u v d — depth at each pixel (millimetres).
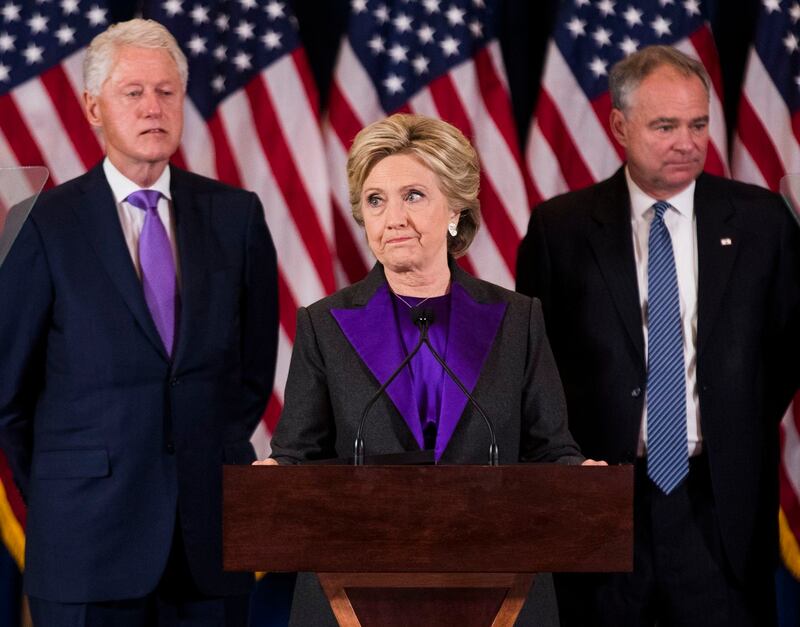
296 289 16938
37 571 13078
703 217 14289
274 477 8414
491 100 17688
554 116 17625
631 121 14227
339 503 8406
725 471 13727
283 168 17062
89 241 13398
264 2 17438
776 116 17641
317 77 18156
